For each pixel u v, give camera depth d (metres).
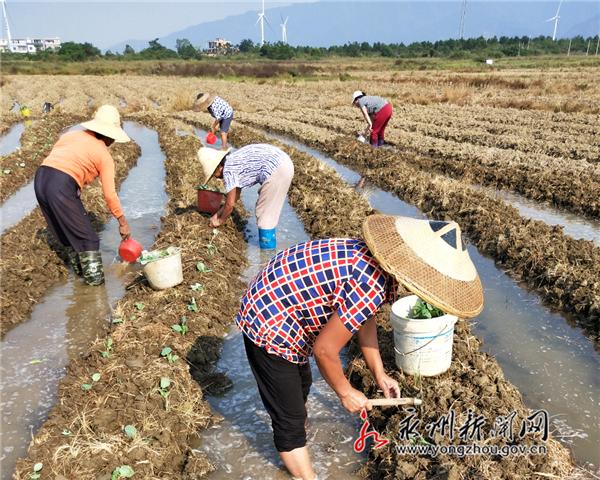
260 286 3.09
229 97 27.94
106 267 7.24
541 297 6.16
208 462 3.82
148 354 4.77
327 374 2.92
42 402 4.51
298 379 3.25
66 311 6.07
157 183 11.72
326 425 4.16
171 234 7.37
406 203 9.94
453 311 2.61
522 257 6.84
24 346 5.38
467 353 4.72
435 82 35.00
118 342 4.93
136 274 6.96
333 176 10.99
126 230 6.59
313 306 2.94
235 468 3.81
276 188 7.01
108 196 6.25
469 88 29.19
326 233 7.93
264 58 90.88
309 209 9.17
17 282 6.35
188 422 4.12
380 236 2.73
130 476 3.52
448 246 2.72
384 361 4.67
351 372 4.66
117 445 3.74
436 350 4.20
